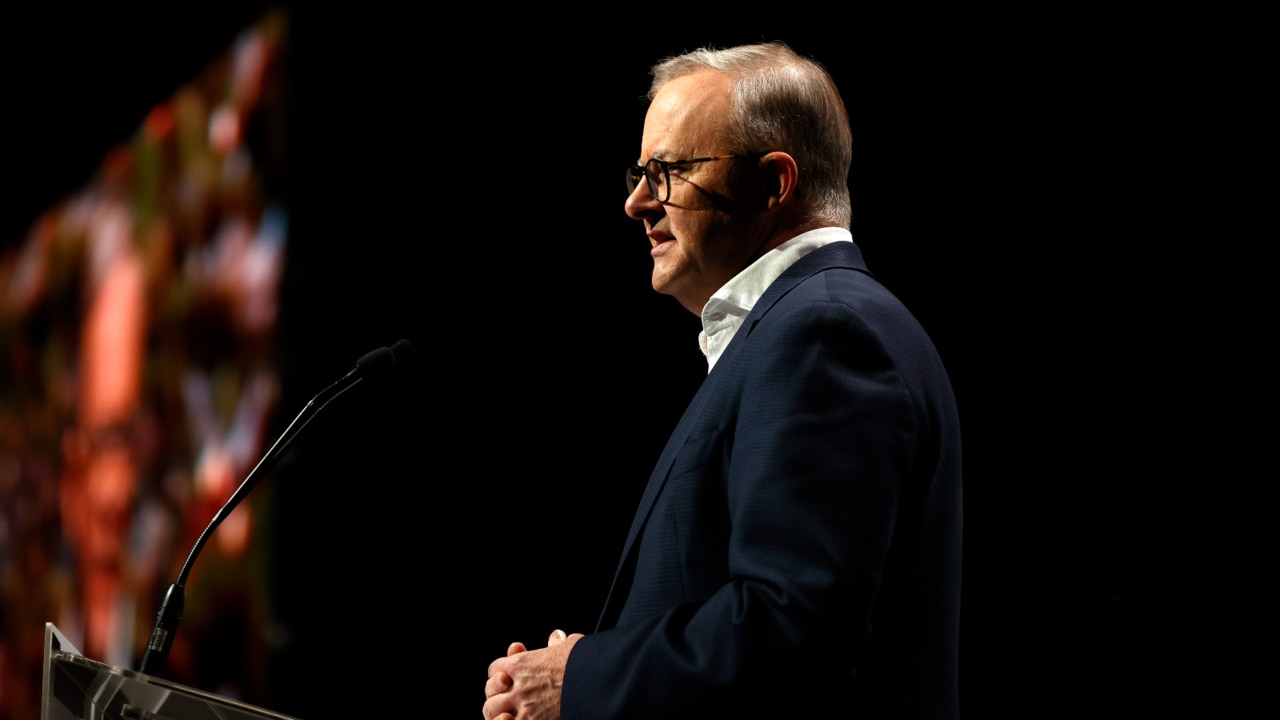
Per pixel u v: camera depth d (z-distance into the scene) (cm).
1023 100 1034
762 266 487
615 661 405
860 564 384
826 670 379
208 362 1379
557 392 1285
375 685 1313
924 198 1072
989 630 1043
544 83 1254
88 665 383
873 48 1082
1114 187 1003
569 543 1285
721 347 498
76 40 1437
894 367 420
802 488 392
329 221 1332
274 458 521
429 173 1295
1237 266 962
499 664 438
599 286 1268
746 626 378
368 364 539
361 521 1320
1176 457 987
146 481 1396
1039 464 1035
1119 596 1003
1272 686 951
